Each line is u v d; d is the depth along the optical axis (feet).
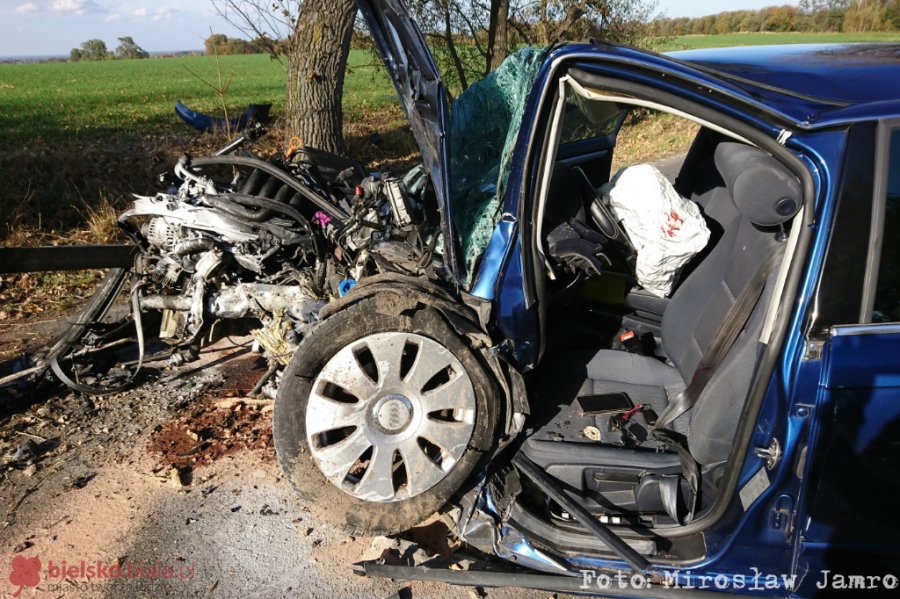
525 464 8.16
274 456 11.12
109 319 15.35
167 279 12.07
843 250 6.64
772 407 7.03
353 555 9.11
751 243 8.36
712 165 10.36
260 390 12.73
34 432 11.71
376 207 10.07
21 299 17.10
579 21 38.75
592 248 8.39
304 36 25.03
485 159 9.77
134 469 10.78
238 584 8.63
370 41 36.86
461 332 7.77
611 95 7.30
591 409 9.20
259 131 13.32
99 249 12.39
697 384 8.20
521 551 8.10
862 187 6.58
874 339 6.68
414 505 8.22
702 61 8.30
